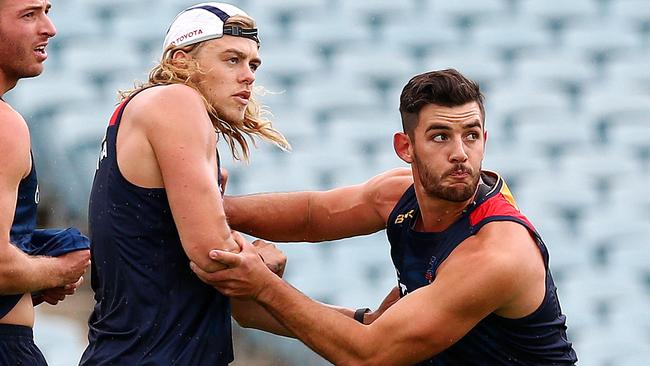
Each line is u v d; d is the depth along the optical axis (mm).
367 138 40875
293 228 18250
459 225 15961
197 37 14875
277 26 44219
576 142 42281
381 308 18375
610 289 37719
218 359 15203
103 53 41531
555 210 40156
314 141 40438
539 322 15992
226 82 14969
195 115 14375
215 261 14281
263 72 42625
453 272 15453
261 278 14961
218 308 15250
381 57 44000
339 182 39312
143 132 14406
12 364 15289
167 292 14781
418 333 15461
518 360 16266
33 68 15516
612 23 46312
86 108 39094
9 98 38844
